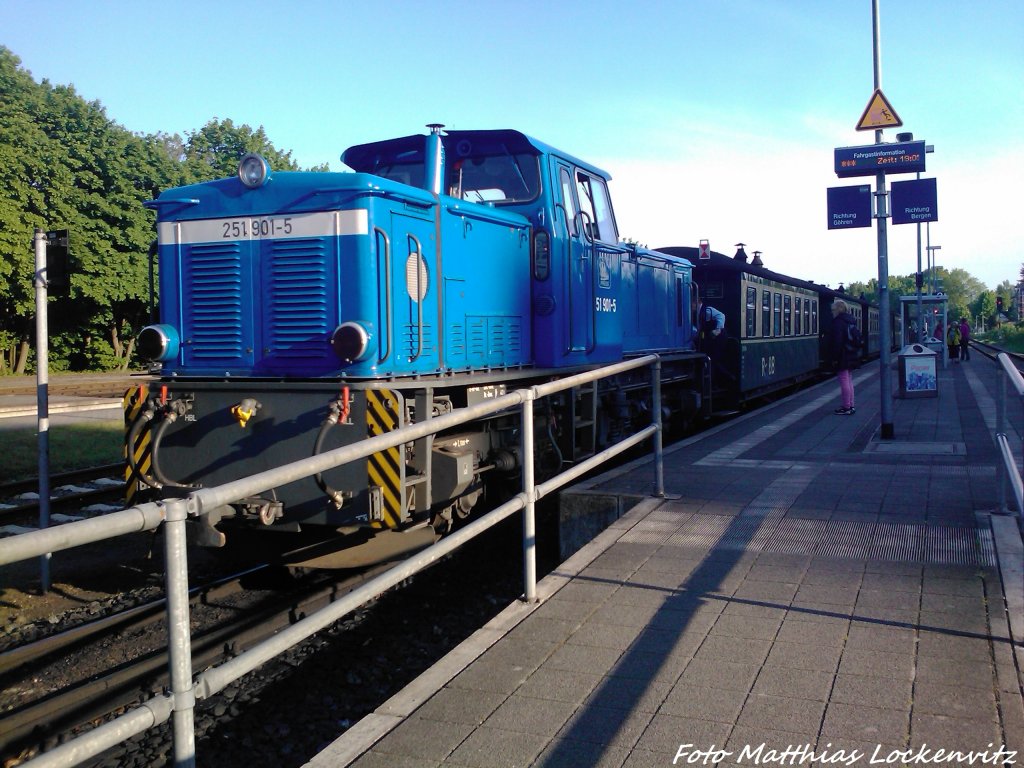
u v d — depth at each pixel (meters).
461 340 7.72
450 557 8.09
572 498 7.86
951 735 3.34
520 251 8.72
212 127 46.09
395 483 6.19
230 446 6.77
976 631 4.34
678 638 4.42
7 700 5.35
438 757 3.33
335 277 6.71
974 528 6.23
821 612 4.69
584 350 9.68
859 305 36.19
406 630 6.40
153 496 7.05
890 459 9.56
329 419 6.26
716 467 9.27
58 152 35.56
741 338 16.98
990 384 21.16
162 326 7.22
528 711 3.69
